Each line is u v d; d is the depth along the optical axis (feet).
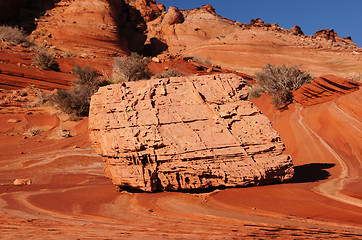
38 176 42.63
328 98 52.29
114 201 22.85
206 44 285.43
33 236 12.44
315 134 45.91
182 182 24.38
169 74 116.57
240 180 24.13
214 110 27.71
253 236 13.04
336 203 19.98
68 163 53.42
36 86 117.80
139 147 24.34
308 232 13.80
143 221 16.58
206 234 13.50
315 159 39.81
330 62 234.17
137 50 298.35
